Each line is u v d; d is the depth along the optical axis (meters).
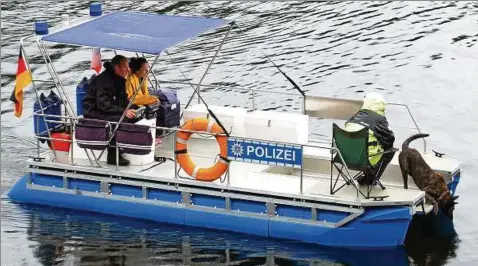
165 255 35.78
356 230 35.78
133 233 37.50
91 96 38.88
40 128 39.84
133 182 38.28
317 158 39.12
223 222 37.34
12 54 57.47
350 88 53.25
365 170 35.66
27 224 38.22
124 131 38.12
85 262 35.22
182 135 37.47
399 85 53.72
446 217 38.62
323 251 35.97
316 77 54.78
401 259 35.50
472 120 48.88
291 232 36.53
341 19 64.56
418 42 60.34
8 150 44.88
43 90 51.94
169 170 38.59
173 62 56.94
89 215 38.97
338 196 35.94
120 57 38.97
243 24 63.38
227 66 56.34
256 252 36.03
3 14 64.06
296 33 61.84
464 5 67.56
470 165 43.72
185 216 37.78
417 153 37.38
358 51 58.81
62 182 39.41
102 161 39.44
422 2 68.19
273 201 36.53
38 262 35.19
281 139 39.09
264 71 55.62
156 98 39.66
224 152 37.00
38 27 38.69
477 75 55.03
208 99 51.53
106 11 64.38
